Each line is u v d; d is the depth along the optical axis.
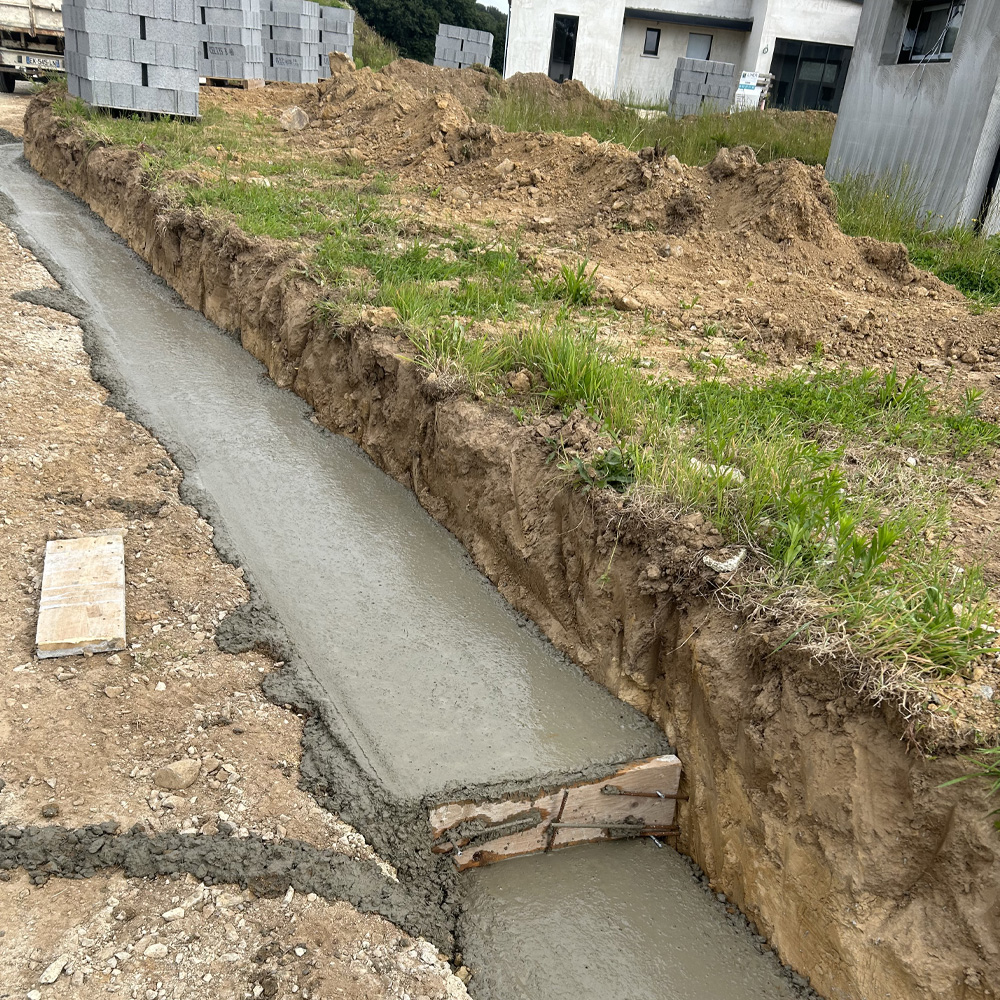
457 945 3.64
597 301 8.29
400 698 4.57
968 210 11.95
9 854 3.43
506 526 5.42
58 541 5.21
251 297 8.45
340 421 7.20
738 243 9.40
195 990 3.08
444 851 3.95
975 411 6.23
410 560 5.75
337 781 4.00
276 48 20.00
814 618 3.82
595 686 4.80
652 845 4.36
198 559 5.40
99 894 3.36
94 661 4.44
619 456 4.91
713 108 18.70
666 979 3.66
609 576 4.70
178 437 6.80
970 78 11.55
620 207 10.14
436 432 6.07
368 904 3.53
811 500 4.41
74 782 3.78
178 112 14.21
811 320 8.09
